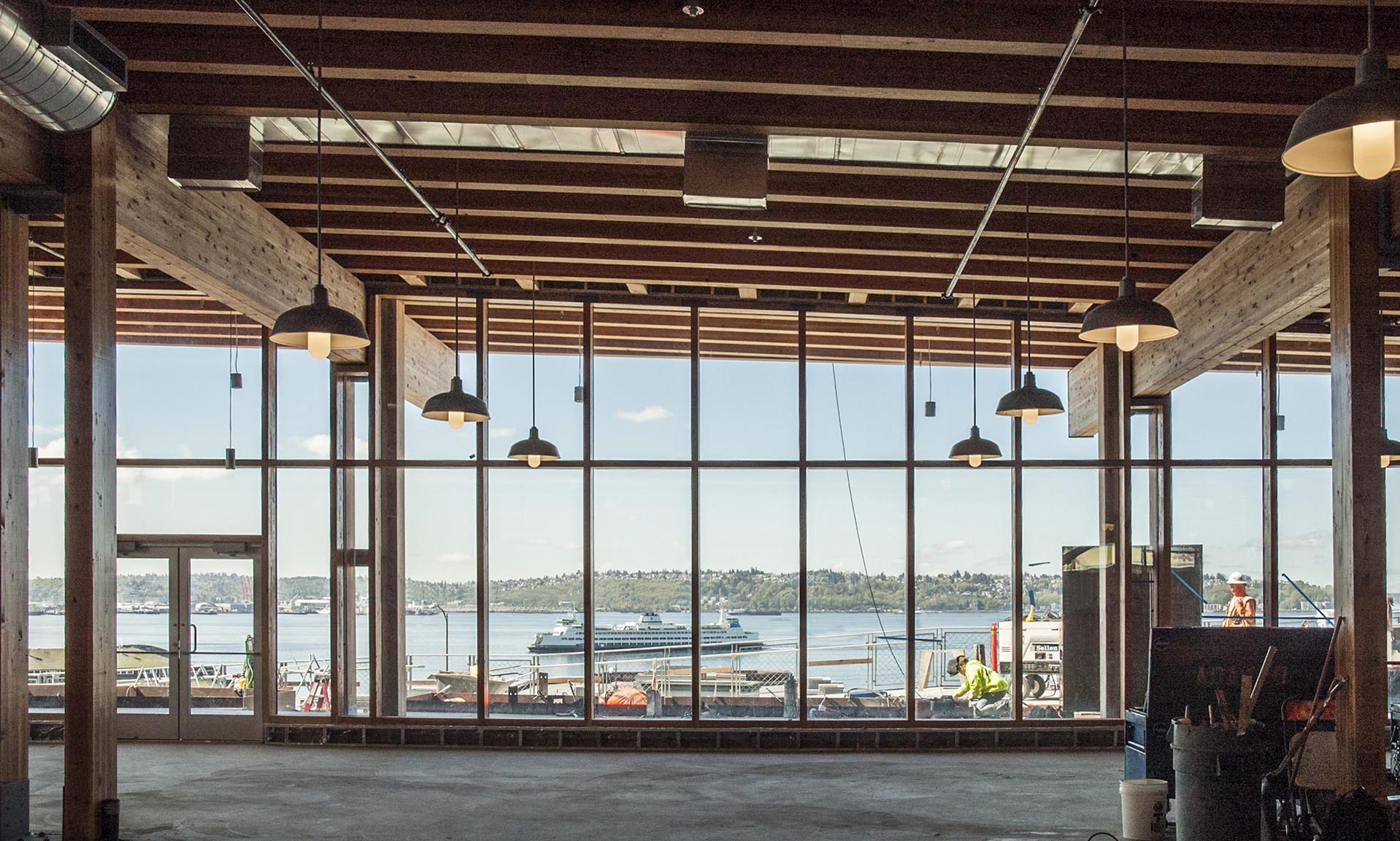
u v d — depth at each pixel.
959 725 10.64
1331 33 5.49
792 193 7.84
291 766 9.34
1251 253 7.89
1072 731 10.59
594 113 6.34
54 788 8.25
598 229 9.01
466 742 10.48
